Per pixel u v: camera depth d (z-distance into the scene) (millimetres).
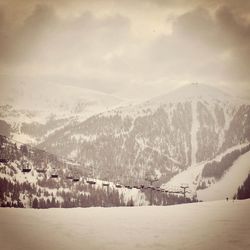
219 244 26094
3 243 24562
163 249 25047
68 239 26328
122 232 28688
